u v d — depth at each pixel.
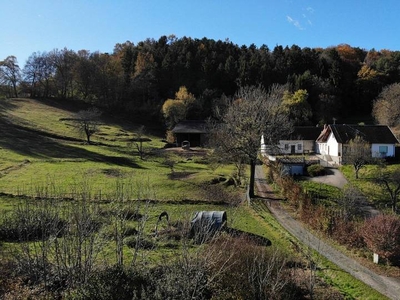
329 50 135.25
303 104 98.81
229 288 17.39
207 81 122.56
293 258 23.91
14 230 23.81
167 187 44.91
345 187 46.84
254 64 121.62
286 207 39.00
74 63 119.56
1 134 70.38
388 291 21.33
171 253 20.62
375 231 25.98
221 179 49.50
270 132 44.66
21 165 53.12
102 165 57.06
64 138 76.12
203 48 136.88
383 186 46.25
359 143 56.81
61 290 16.38
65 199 30.83
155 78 123.81
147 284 15.66
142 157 67.69
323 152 70.75
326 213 32.34
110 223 19.78
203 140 90.06
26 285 16.81
